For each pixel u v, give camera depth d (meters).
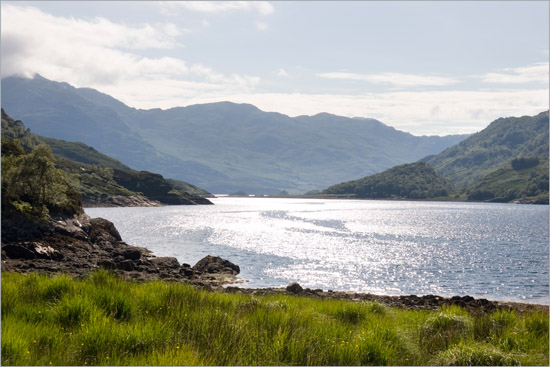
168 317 11.16
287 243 71.38
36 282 15.27
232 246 66.62
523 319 13.70
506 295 36.72
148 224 109.00
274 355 9.41
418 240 80.94
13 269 33.09
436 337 12.03
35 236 45.00
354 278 43.19
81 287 13.57
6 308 11.55
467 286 40.38
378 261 54.59
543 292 38.00
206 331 10.29
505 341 11.31
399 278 43.78
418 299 30.30
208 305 13.26
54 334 9.42
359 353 9.96
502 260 57.22
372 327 12.40
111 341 9.11
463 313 15.29
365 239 79.88
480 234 95.94
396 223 125.88
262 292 30.25
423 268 50.03
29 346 8.59
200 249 62.81
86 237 51.00
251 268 47.19
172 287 14.14
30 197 49.62
